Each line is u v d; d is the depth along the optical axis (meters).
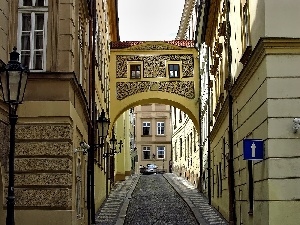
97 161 25.41
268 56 12.74
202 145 34.75
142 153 74.12
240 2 17.17
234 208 18.91
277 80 12.69
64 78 14.41
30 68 14.68
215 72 26.69
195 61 35.56
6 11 14.47
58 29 14.76
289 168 12.49
